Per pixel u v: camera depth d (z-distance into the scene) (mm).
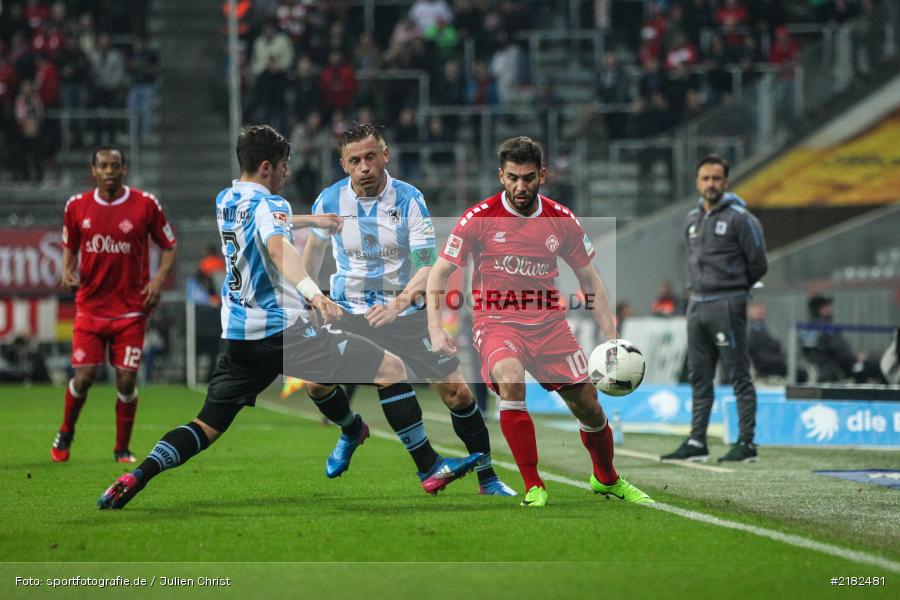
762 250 29688
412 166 77000
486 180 76875
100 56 81125
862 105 70562
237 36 73875
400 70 81812
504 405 21219
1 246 65188
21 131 77000
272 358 20469
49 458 29828
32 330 65438
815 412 33938
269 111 77062
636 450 33344
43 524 18938
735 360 29969
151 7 90312
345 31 84938
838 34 71000
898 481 25531
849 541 17703
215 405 20625
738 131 70125
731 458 29750
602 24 87938
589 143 76375
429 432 39031
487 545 17203
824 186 67938
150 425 39875
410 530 18406
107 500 20109
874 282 51375
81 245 28938
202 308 63938
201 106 85125
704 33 82438
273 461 29219
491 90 80375
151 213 29156
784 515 20422
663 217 68562
